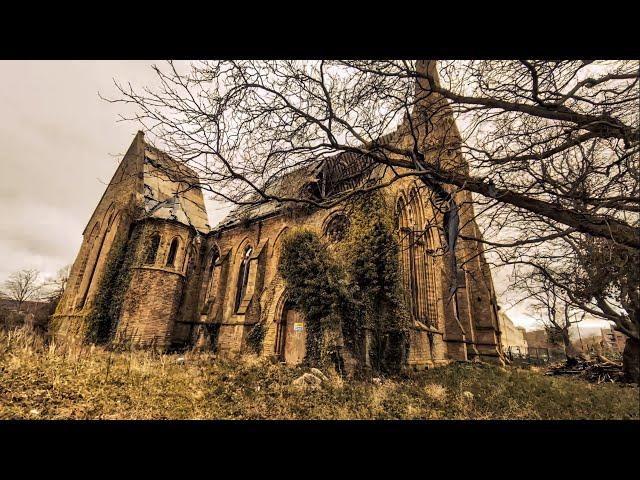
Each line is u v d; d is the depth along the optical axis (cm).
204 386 967
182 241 2147
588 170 413
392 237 1332
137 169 2244
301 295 1416
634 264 401
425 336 1471
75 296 2291
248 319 1797
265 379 1078
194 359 1507
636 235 381
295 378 1095
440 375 1275
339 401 868
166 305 1967
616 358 1759
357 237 1378
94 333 1814
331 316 1273
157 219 2052
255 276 1905
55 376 873
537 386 1196
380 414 771
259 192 563
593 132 413
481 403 895
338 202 602
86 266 2338
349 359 1202
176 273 2052
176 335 2134
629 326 476
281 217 1961
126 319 1803
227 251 2273
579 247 514
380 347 1248
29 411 647
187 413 737
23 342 1227
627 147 374
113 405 741
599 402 784
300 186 814
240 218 2256
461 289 2130
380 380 1108
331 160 834
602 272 468
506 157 455
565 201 451
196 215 2580
